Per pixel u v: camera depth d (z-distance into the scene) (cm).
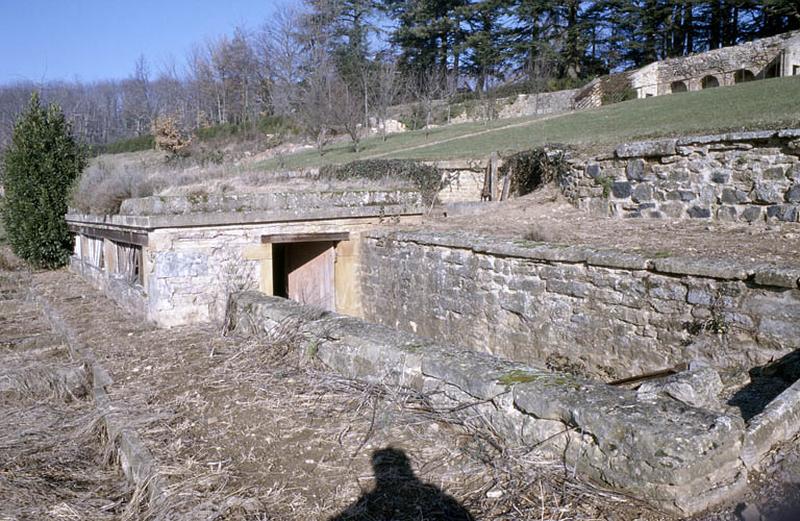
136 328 812
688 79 3078
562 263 641
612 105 2855
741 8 3575
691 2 3591
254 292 759
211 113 5278
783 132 743
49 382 603
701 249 628
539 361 671
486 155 1648
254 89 5100
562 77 4012
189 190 959
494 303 726
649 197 912
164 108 5428
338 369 518
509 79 4097
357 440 391
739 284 493
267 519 304
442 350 441
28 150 1494
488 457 344
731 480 288
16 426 501
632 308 575
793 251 594
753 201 780
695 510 274
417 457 360
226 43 5216
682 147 862
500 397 364
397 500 316
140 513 339
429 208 1208
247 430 420
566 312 639
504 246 705
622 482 294
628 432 294
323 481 342
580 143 1270
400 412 416
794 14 3278
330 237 947
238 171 1209
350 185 1034
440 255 806
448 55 4269
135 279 952
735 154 800
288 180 1089
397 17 4397
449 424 391
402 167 1645
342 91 3472
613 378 593
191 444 403
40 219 1496
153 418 451
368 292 963
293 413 444
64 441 473
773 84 2144
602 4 3859
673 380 344
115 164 1502
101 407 496
